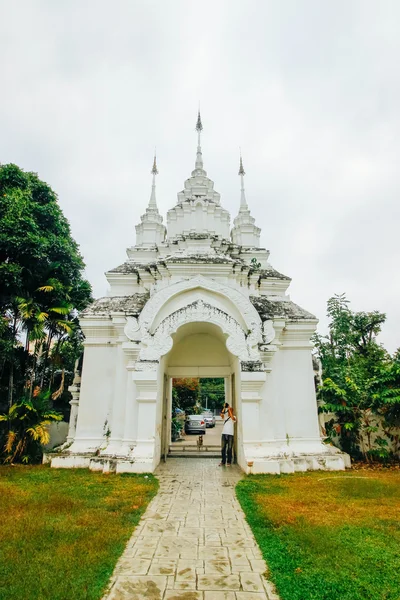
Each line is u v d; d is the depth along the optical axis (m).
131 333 11.71
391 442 12.75
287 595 4.11
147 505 7.50
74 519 6.37
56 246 16.38
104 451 11.24
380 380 12.62
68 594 4.08
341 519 6.41
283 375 12.67
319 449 11.80
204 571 4.73
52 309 14.91
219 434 30.92
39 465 11.85
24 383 16.00
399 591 4.16
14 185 16.30
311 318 13.07
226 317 11.73
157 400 11.19
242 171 19.88
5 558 4.88
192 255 13.28
